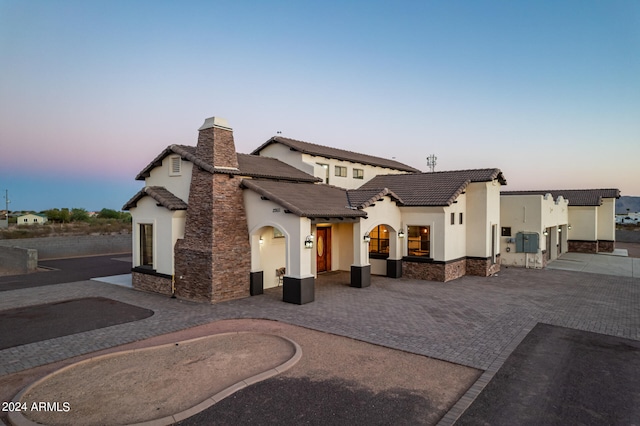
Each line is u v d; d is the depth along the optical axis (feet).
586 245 94.73
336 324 34.50
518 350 28.50
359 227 50.90
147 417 18.81
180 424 18.21
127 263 76.64
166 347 28.76
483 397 21.35
